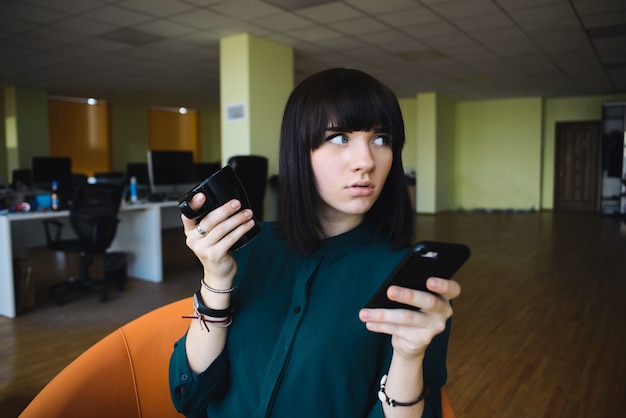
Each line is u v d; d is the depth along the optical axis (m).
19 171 8.58
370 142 0.76
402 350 0.62
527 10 5.03
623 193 10.40
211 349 0.82
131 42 6.27
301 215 0.81
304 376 0.74
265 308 0.82
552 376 2.71
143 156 13.33
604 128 10.58
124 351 1.06
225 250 0.72
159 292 4.56
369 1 4.73
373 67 7.99
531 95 11.42
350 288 0.79
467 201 12.67
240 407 0.80
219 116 14.88
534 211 11.95
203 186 0.70
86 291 4.61
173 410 1.10
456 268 0.59
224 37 6.06
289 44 6.41
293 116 0.80
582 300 4.21
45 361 2.97
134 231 5.13
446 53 6.99
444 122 11.72
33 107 10.18
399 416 0.67
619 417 2.28
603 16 5.22
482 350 3.10
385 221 0.84
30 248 6.90
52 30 5.70
